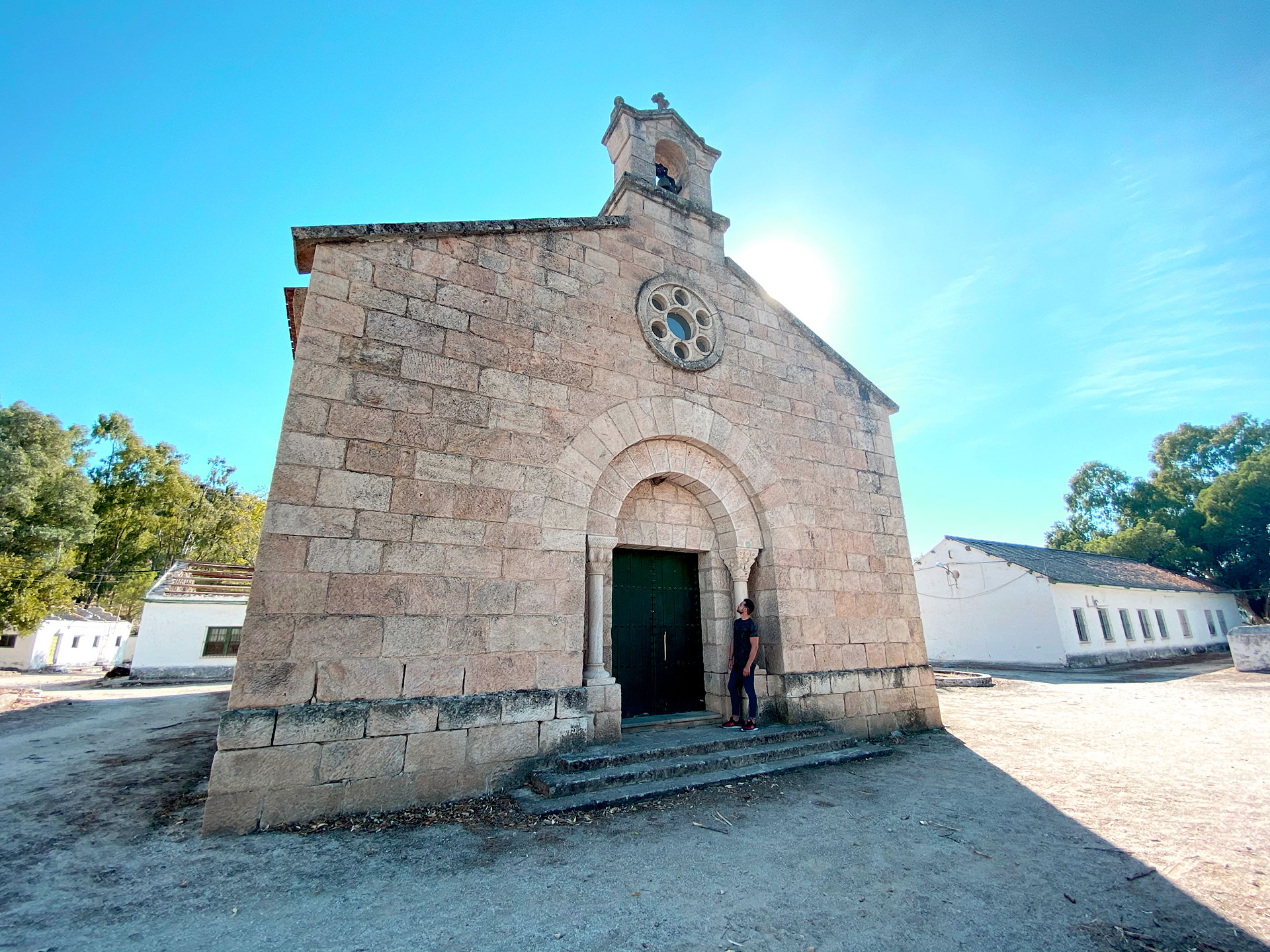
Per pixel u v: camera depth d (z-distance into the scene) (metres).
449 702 5.86
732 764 6.77
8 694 15.41
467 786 5.79
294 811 5.02
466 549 6.36
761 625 8.84
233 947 3.21
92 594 41.19
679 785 6.04
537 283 7.79
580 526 7.21
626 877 4.12
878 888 3.95
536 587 6.68
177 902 3.71
